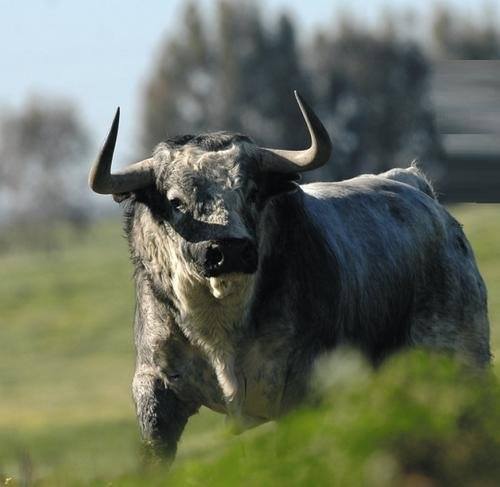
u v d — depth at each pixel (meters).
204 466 13.38
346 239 31.72
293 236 29.80
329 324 30.27
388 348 33.25
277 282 29.39
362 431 11.52
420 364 11.97
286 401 30.00
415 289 34.00
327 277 30.22
